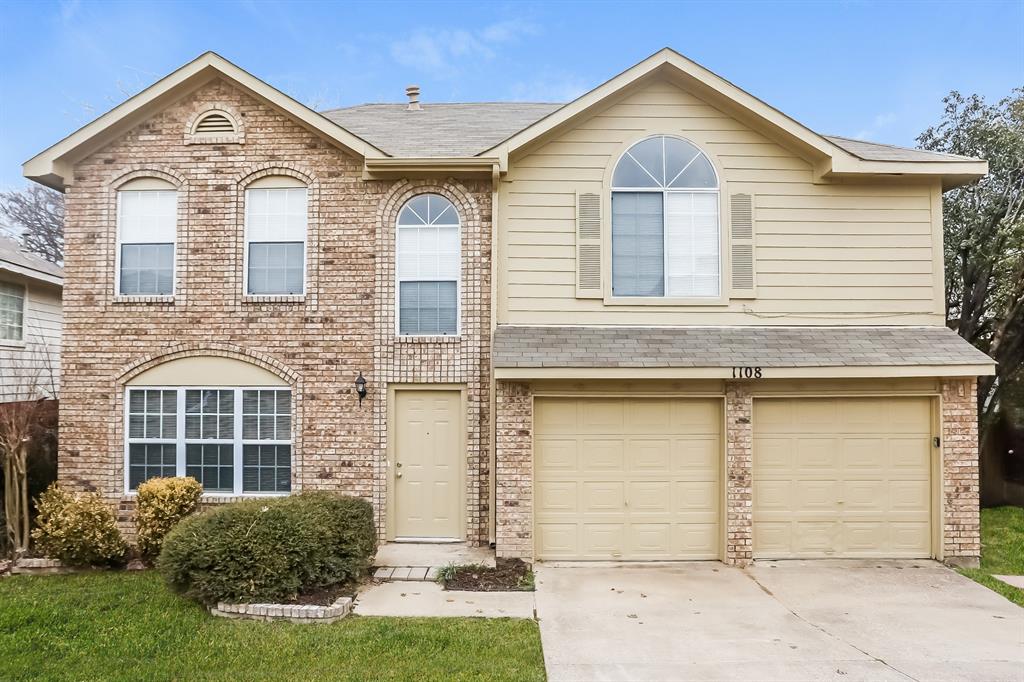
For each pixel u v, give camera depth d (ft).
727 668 18.79
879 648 20.25
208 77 32.40
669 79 32.04
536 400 29.86
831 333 30.89
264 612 22.35
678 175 31.89
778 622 22.39
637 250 31.83
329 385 31.55
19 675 18.25
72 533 27.66
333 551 25.14
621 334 30.55
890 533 30.04
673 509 29.96
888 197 31.91
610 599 24.63
